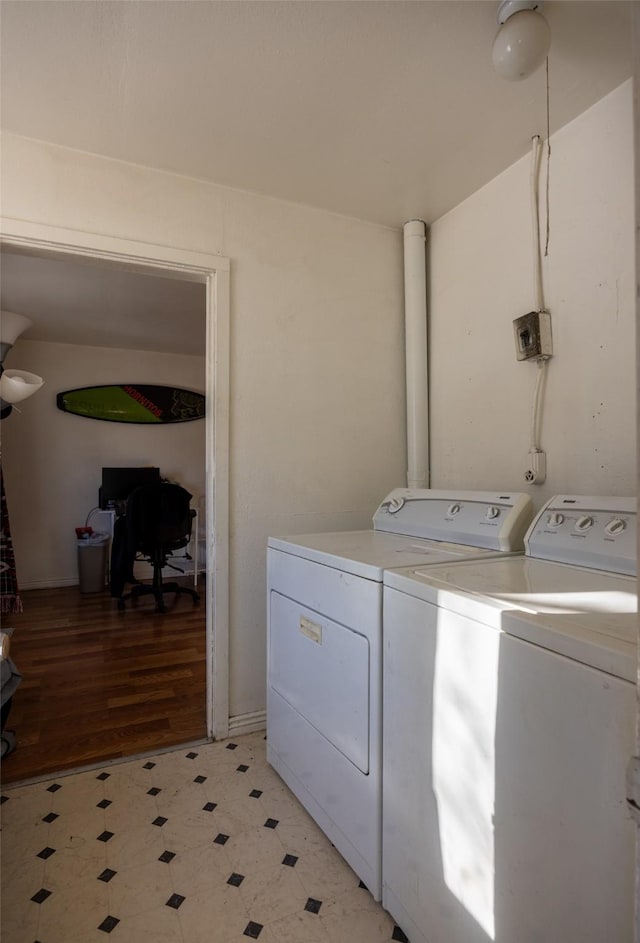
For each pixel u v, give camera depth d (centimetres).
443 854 103
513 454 197
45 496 470
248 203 213
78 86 153
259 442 214
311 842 148
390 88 156
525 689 85
